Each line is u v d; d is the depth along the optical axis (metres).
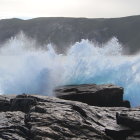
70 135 9.02
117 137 9.81
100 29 144.62
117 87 16.28
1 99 14.14
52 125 9.39
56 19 147.25
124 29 143.00
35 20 147.25
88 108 11.64
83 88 16.39
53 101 12.44
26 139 9.00
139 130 9.99
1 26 146.12
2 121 10.07
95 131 9.45
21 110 12.92
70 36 139.50
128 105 16.62
